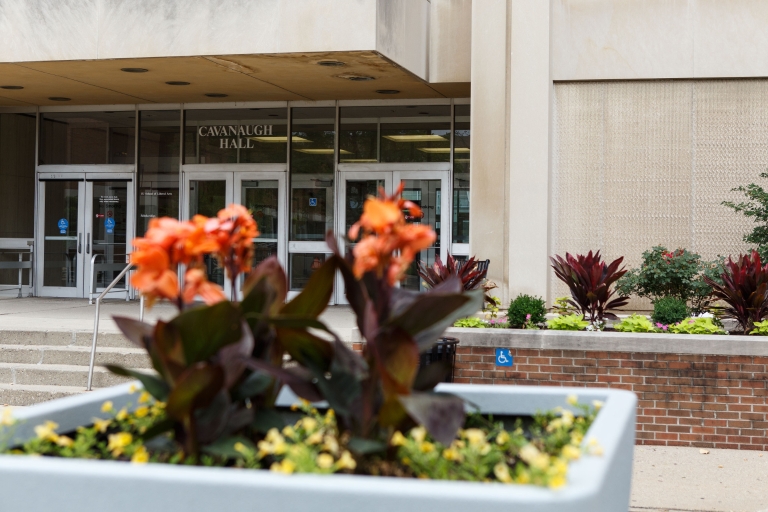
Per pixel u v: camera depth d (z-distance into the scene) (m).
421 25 13.08
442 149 15.35
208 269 16.39
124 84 14.18
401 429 2.98
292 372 3.23
